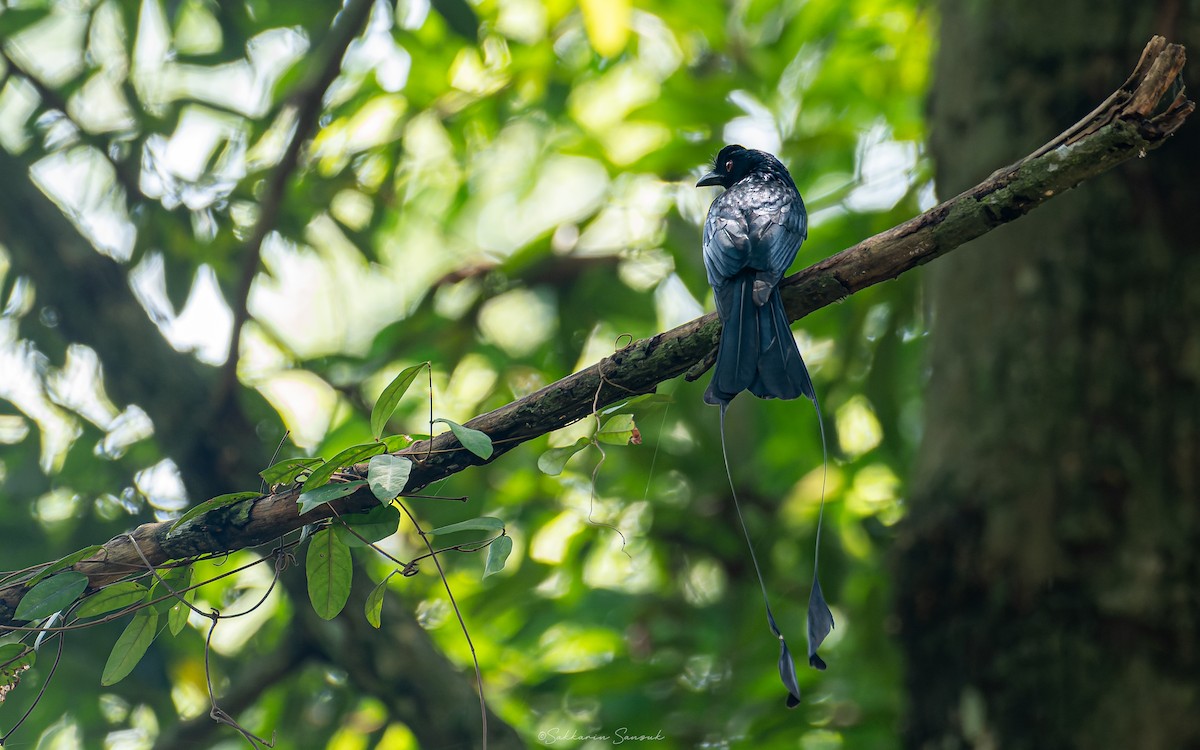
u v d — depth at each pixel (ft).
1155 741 25.26
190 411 34.58
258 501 19.44
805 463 42.16
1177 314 27.35
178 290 39.11
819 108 44.55
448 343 43.62
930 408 30.12
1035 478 27.32
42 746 37.01
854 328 40.14
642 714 35.42
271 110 38.81
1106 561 26.43
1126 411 27.20
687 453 41.63
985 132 30.07
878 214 39.81
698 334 20.36
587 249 46.78
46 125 38.37
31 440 39.01
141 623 19.84
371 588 34.60
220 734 34.88
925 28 42.37
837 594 38.65
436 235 52.16
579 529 40.34
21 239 34.53
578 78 45.93
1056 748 25.79
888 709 33.63
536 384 42.68
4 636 19.56
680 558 40.32
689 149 41.98
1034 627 26.53
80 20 41.88
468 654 40.93
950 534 28.02
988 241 29.19
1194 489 26.61
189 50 42.45
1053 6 29.63
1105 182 27.96
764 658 36.76
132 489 37.76
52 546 37.14
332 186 41.39
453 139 44.11
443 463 19.29
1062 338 27.84
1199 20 28.25
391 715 34.35
